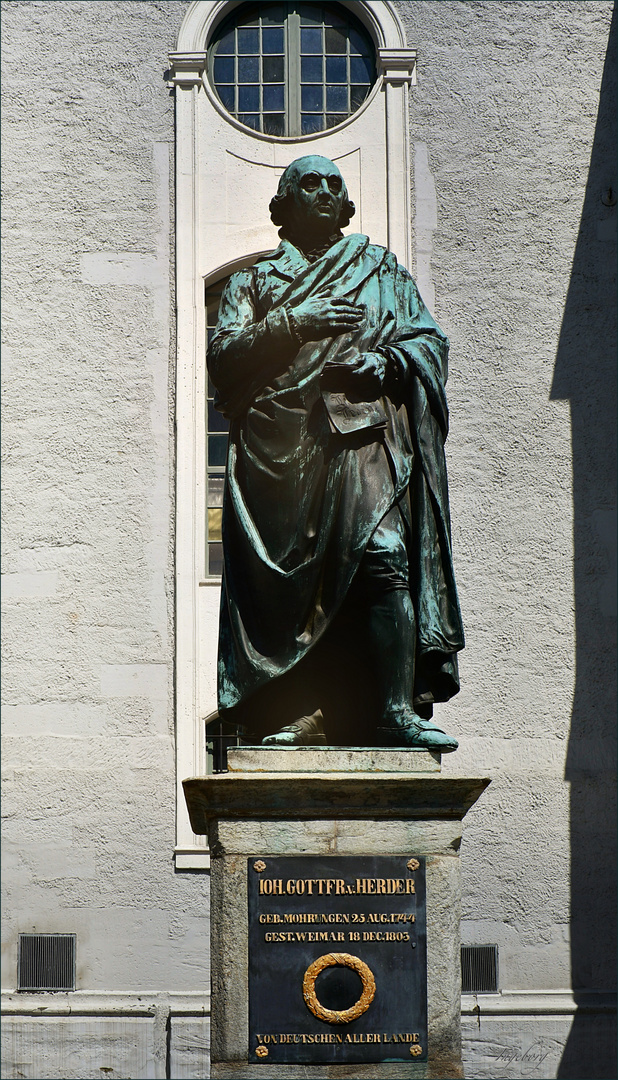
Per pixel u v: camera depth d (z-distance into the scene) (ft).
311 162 25.79
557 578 39.63
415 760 22.29
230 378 24.09
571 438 40.37
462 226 41.60
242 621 23.56
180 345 41.22
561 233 41.52
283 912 21.59
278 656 23.31
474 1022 36.73
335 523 23.15
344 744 23.72
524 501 39.99
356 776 21.71
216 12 43.16
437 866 21.79
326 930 21.54
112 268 41.65
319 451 23.47
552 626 39.40
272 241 41.86
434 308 41.14
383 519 23.24
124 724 39.19
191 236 41.81
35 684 39.34
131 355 41.22
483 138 42.09
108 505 40.37
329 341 23.93
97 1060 36.52
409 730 22.72
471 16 42.83
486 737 38.78
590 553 39.75
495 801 38.45
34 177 42.09
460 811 21.95
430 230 41.57
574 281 41.24
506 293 41.16
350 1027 21.27
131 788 38.78
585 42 42.68
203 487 40.73
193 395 40.98
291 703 23.72
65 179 42.11
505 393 40.60
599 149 42.04
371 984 21.39
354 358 23.79
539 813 38.40
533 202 41.73
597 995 37.17
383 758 22.24
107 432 40.75
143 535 40.24
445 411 24.30
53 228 41.81
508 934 37.73
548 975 37.50
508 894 37.96
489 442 40.27
